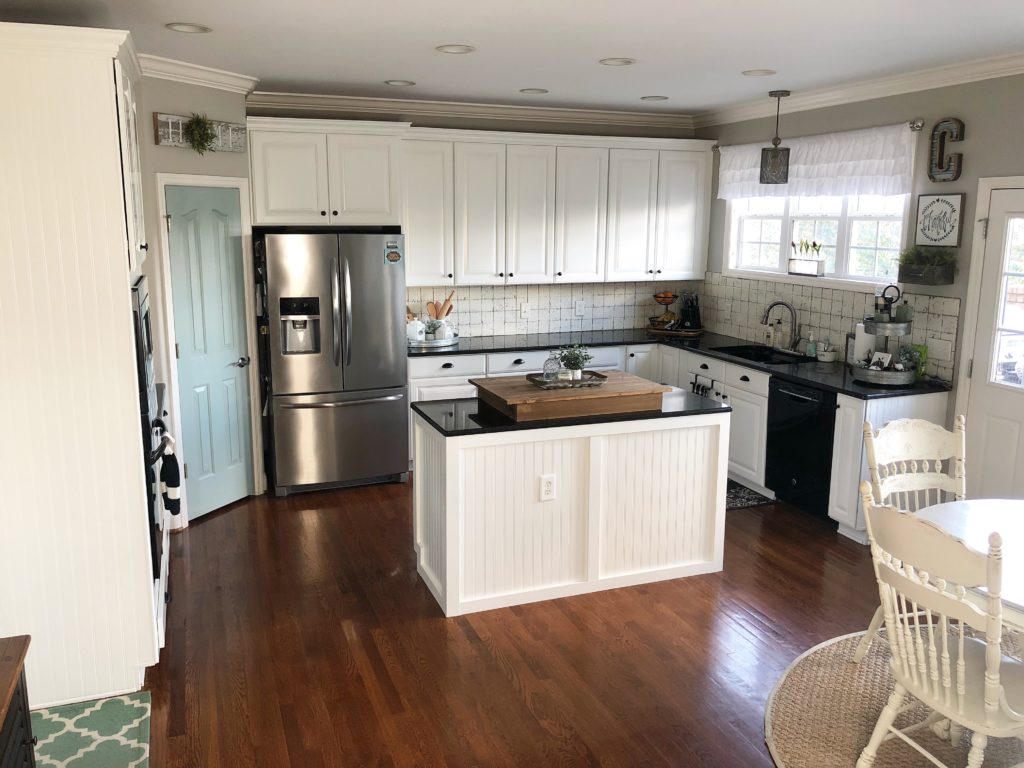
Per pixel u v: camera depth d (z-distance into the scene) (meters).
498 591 3.88
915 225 4.81
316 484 5.48
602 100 5.75
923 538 2.37
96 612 3.12
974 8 3.23
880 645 3.54
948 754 2.85
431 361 5.75
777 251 6.06
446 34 3.74
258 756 2.81
